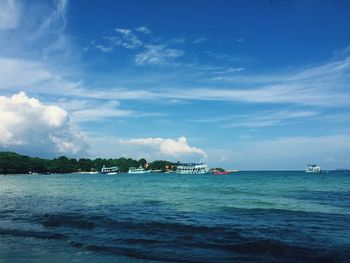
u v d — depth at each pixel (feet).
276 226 78.79
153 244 64.75
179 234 72.08
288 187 233.76
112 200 145.59
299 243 61.98
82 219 89.30
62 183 359.87
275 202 128.77
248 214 97.50
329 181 347.77
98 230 78.07
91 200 147.02
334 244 61.00
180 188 234.79
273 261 53.01
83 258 57.62
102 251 60.95
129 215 97.45
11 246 66.44
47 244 67.36
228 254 57.26
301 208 110.22
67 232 77.15
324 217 91.30
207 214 98.22
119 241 67.82
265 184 286.25
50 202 140.46
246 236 68.49
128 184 320.50
